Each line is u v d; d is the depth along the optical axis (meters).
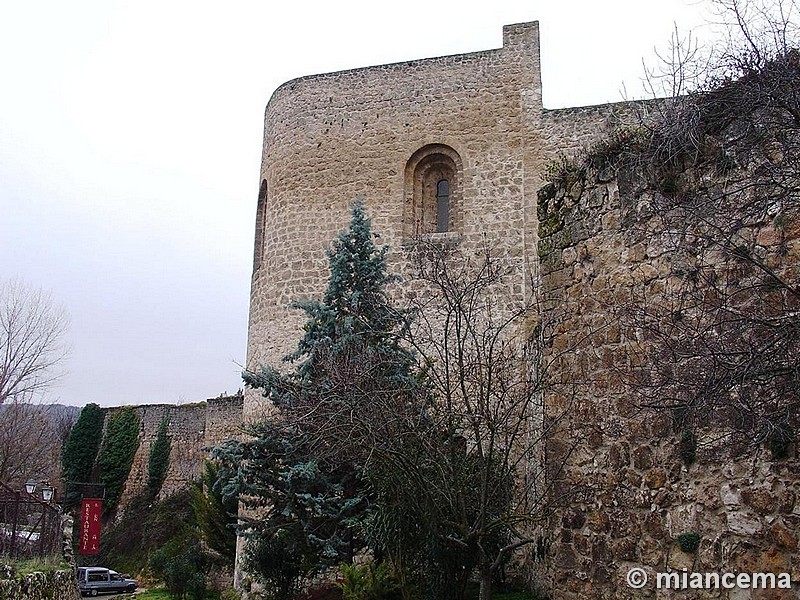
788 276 5.09
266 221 19.91
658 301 6.02
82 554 31.08
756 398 4.55
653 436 5.87
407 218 18.27
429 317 16.19
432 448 8.37
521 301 16.67
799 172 4.66
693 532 5.45
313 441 10.70
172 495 31.94
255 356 18.94
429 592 9.14
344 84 19.48
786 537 4.85
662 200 6.08
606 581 6.17
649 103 10.34
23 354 30.89
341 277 14.24
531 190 17.62
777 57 5.02
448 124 18.55
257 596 15.20
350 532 12.58
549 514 7.06
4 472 29.81
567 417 6.97
